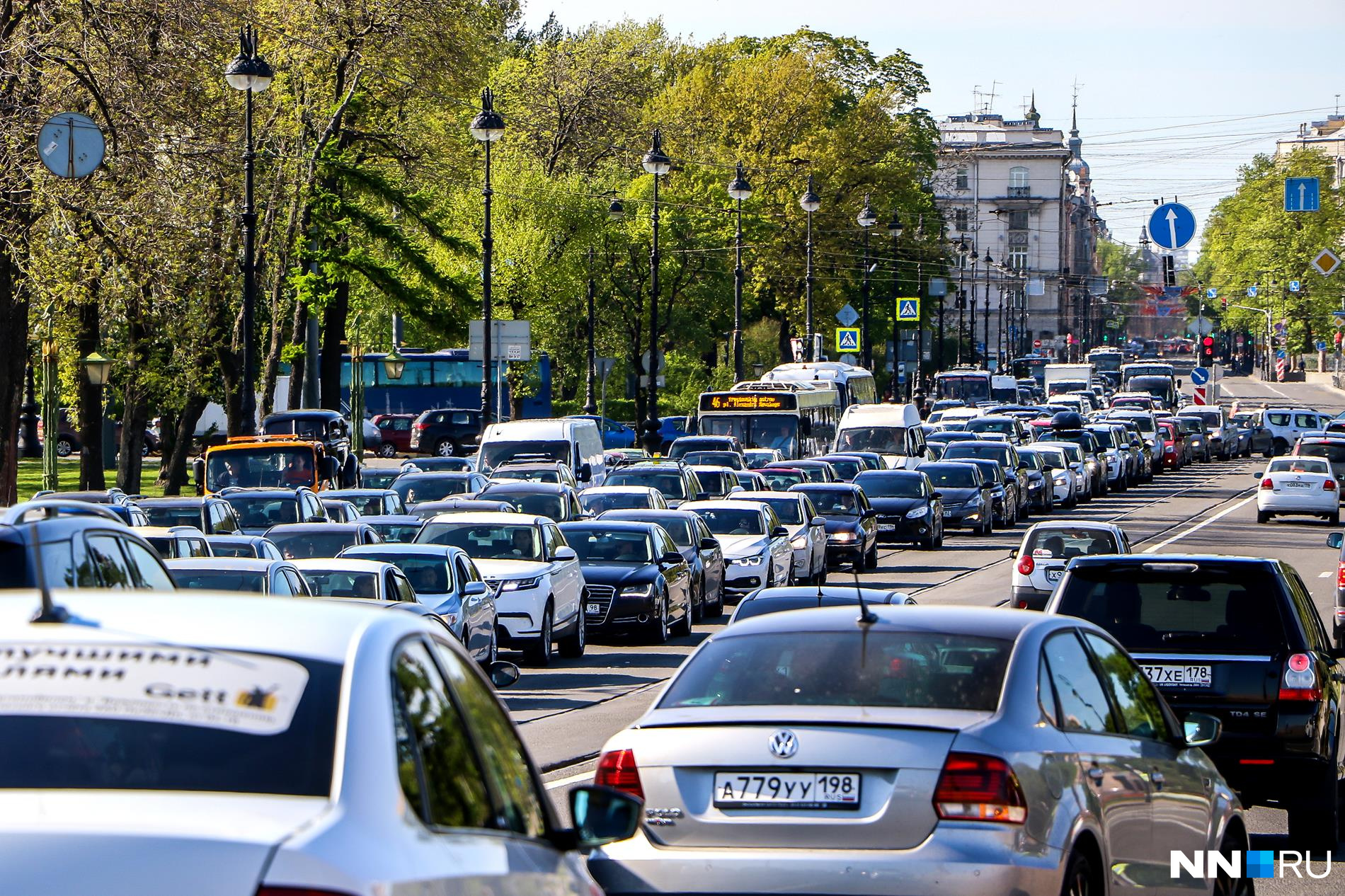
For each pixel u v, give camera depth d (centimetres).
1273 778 3956
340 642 1482
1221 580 4091
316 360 19888
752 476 15475
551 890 1580
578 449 15362
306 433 16312
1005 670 2644
